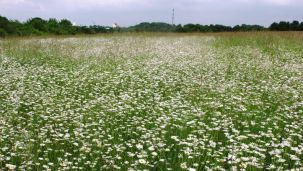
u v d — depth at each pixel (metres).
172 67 14.37
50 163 5.37
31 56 16.89
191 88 10.62
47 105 8.95
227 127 7.20
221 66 14.55
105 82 11.62
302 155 5.87
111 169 5.52
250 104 8.95
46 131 6.84
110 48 19.70
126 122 7.53
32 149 6.04
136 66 14.56
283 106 8.86
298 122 7.56
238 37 25.16
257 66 14.55
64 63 15.27
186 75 12.85
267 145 5.98
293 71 13.39
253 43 22.30
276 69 13.88
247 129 7.23
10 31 28.19
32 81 11.51
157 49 19.73
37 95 9.64
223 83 11.25
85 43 22.45
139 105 8.80
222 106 8.77
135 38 26.42
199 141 6.25
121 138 6.69
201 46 21.66
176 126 7.07
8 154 5.97
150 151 6.08
